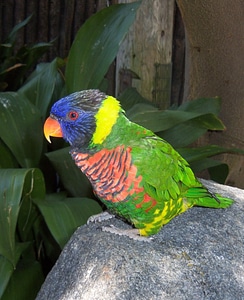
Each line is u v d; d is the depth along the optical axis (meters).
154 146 0.59
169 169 0.60
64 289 0.62
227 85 1.00
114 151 0.57
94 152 0.57
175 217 0.69
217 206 0.68
